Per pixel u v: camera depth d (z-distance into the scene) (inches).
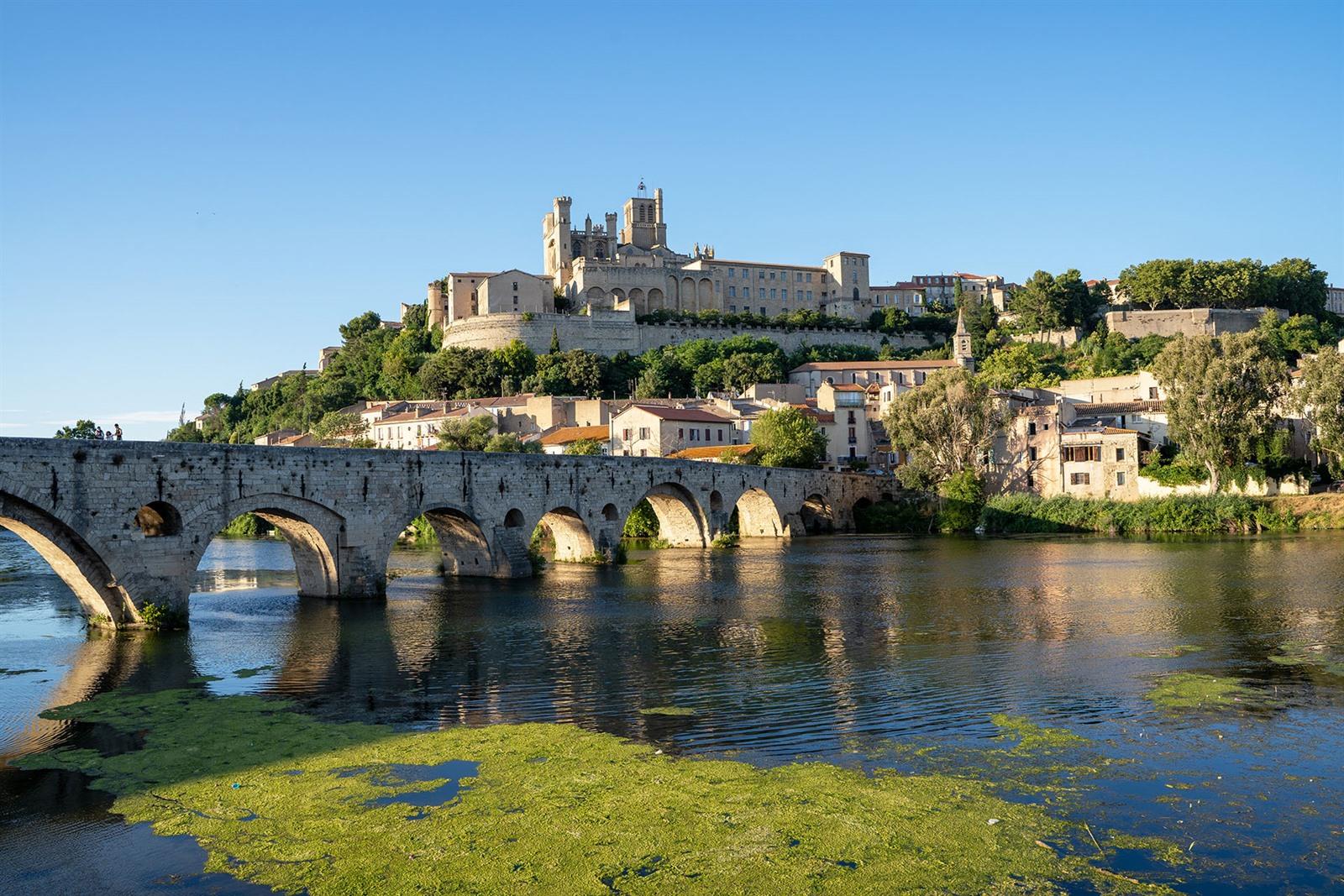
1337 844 1021.8
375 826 1082.1
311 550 2844.5
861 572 3523.6
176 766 1301.7
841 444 7406.5
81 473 2076.8
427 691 1707.7
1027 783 1189.1
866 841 1025.5
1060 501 5403.5
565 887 941.2
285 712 1567.4
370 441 7224.4
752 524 5497.1
